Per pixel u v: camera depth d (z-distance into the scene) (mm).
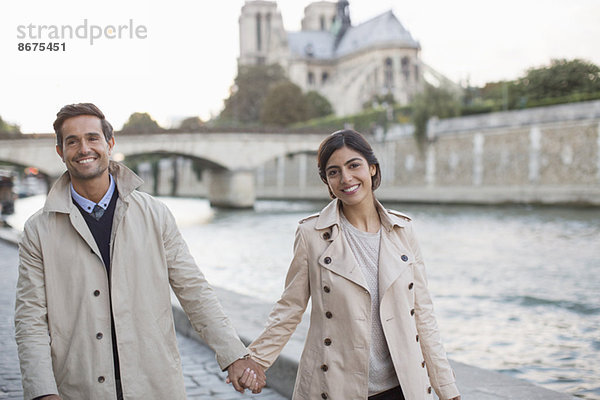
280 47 114938
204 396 4434
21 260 2373
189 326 6148
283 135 52719
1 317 7203
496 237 22375
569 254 17344
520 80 49906
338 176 2381
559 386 6453
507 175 41656
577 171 36938
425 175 49344
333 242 2381
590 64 48062
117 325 2336
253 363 2469
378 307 2355
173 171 99312
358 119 62469
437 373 2443
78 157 2342
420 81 96688
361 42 110188
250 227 31656
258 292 12680
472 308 10656
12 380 4871
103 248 2410
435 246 20094
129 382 2340
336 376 2326
